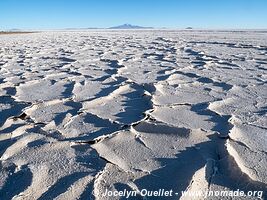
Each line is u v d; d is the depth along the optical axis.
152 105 3.50
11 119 3.11
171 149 2.34
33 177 1.99
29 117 3.20
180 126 2.74
